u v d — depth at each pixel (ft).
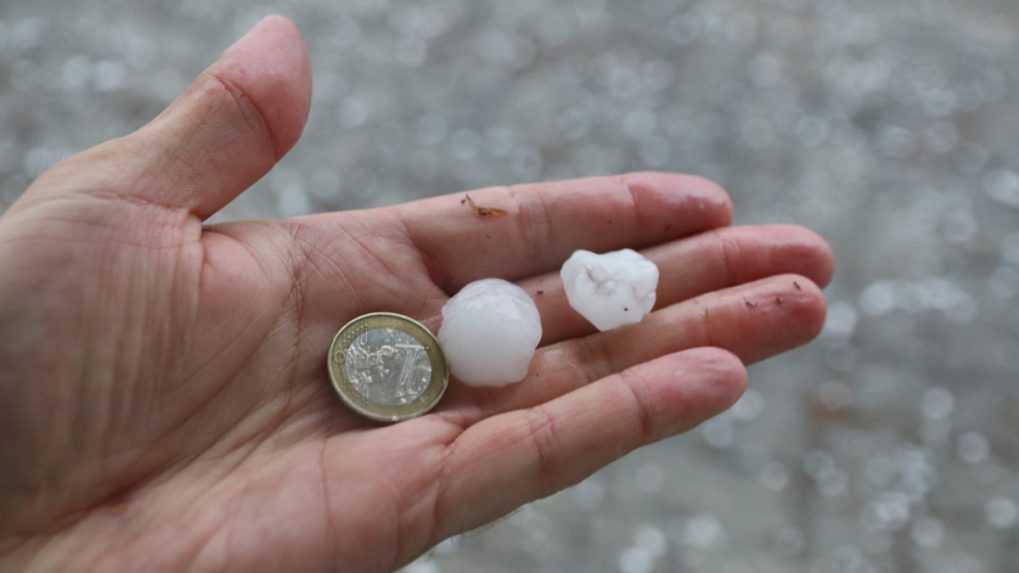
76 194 0.80
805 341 0.94
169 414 0.82
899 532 1.13
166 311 0.82
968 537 1.13
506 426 0.84
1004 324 1.24
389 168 1.30
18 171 1.25
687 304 0.93
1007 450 1.17
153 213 0.82
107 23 1.37
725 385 0.86
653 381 0.85
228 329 0.84
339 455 0.82
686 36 1.43
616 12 1.45
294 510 0.80
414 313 0.93
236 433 0.84
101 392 0.80
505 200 0.95
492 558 1.09
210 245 0.85
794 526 1.13
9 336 0.78
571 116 1.35
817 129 1.36
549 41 1.42
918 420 1.18
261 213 1.24
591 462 0.85
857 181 1.32
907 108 1.38
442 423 0.85
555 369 0.91
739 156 1.33
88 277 0.80
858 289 1.26
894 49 1.44
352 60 1.38
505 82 1.37
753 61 1.41
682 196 0.97
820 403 1.19
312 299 0.89
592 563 1.10
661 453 1.16
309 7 1.42
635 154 1.32
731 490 1.14
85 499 0.81
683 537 1.11
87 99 1.30
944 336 1.23
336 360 0.88
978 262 1.28
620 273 0.91
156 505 0.81
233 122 0.85
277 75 0.86
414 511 0.82
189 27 1.38
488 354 0.89
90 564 0.79
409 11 1.43
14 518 0.80
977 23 1.50
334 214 0.92
